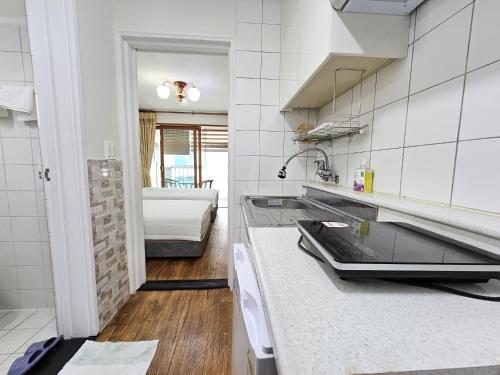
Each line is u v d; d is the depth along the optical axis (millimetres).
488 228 513
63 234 1273
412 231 672
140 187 1866
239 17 1703
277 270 520
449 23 740
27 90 1526
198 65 2971
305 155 1889
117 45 1612
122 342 1342
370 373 269
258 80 1777
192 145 5492
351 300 412
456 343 316
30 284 1713
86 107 1299
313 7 1066
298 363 278
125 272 1744
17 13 1511
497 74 606
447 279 466
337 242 561
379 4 833
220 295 1845
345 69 1099
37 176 1641
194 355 1266
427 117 829
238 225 1877
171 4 1632
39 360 1203
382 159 1084
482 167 645
